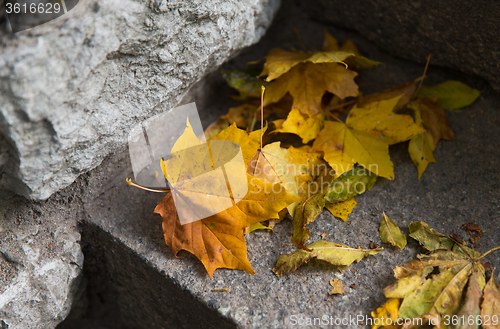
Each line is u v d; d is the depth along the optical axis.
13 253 0.90
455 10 0.94
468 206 0.93
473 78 0.99
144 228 0.93
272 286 0.89
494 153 0.96
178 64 0.91
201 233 0.90
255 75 1.03
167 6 0.87
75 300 1.00
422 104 0.98
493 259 0.90
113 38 0.85
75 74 0.84
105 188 0.94
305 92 0.98
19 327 0.90
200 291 0.89
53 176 0.88
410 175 0.96
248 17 0.94
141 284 0.95
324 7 1.05
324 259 0.89
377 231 0.92
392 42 1.02
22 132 0.84
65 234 0.93
